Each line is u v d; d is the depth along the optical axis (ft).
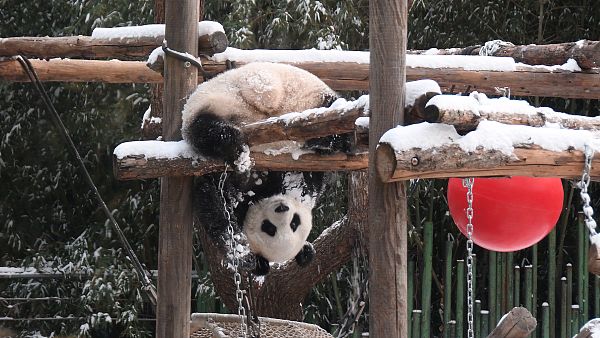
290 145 24.86
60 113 57.98
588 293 52.75
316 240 44.09
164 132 26.53
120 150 24.50
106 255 54.65
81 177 58.49
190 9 26.61
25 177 59.26
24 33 58.39
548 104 57.11
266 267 25.68
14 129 57.72
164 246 26.08
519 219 25.26
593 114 56.80
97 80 34.60
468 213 22.58
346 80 31.50
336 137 24.61
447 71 30.66
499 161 19.07
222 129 23.34
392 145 18.93
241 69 25.98
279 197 25.38
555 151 19.26
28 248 58.90
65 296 56.39
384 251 20.27
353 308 36.22
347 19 50.67
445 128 19.25
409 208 57.00
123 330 55.06
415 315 49.19
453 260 56.34
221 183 24.79
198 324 33.24
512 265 50.62
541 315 54.08
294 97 25.64
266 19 51.37
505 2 55.88
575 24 56.80
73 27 53.83
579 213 50.90
